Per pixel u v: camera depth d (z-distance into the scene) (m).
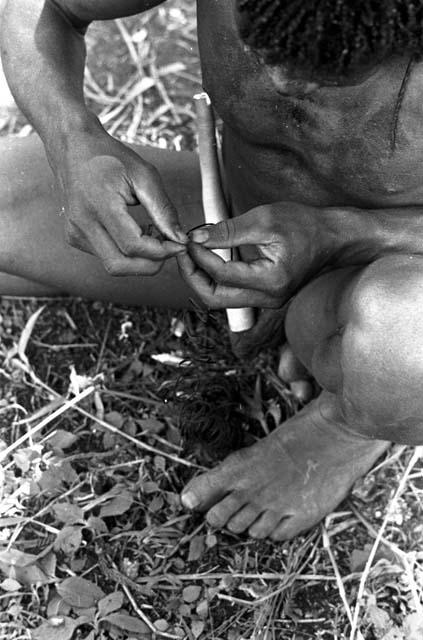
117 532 1.40
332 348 1.21
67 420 1.47
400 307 1.11
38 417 1.47
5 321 1.54
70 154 1.14
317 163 1.13
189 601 1.37
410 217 1.16
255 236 1.11
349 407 1.19
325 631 1.37
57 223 1.35
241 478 1.39
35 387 1.49
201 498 1.39
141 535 1.40
